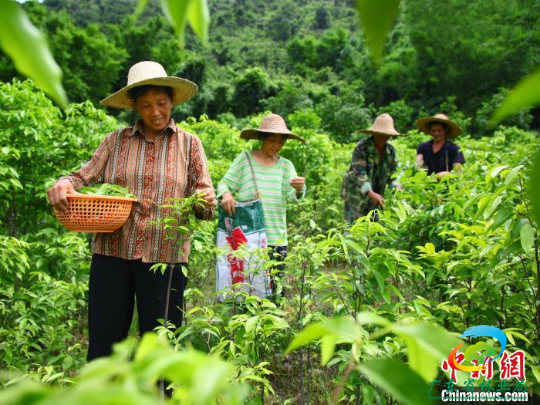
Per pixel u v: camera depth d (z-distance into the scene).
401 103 32.28
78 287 3.01
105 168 2.57
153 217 2.50
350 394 2.20
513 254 2.14
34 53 0.32
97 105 37.94
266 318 1.98
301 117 9.60
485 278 2.14
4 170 3.62
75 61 36.28
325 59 57.88
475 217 1.95
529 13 34.00
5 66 27.27
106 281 2.48
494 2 34.84
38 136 4.18
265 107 30.81
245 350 2.00
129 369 0.38
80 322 3.98
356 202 4.56
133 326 3.79
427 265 2.45
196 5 0.37
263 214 3.47
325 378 2.87
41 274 3.06
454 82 35.62
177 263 2.55
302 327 2.45
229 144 7.71
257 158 3.71
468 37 34.88
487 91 34.91
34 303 2.85
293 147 7.42
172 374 0.38
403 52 39.47
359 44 50.81
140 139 2.58
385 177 4.68
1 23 0.31
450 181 3.35
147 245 2.48
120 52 41.28
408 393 0.44
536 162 0.30
